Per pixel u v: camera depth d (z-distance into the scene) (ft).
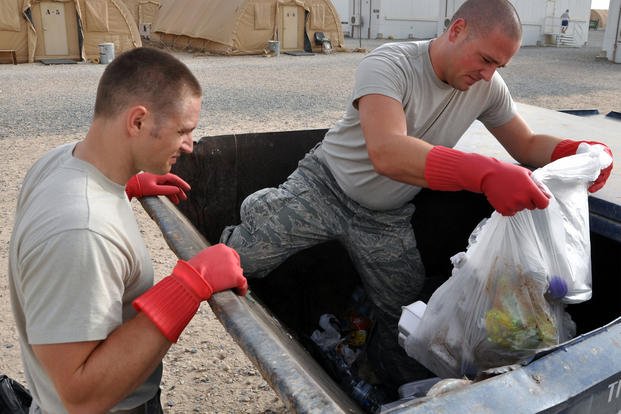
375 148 5.78
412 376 7.32
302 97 36.86
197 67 51.21
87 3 52.39
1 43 50.80
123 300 4.45
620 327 4.03
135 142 4.17
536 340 4.69
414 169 5.36
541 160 6.99
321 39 65.67
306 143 8.96
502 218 4.81
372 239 7.39
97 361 3.80
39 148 23.67
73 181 4.03
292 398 3.07
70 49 53.52
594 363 3.67
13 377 9.58
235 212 8.73
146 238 15.29
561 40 88.63
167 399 9.25
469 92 6.82
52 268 3.71
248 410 9.05
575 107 33.32
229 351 10.61
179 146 4.34
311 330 8.73
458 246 8.45
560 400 3.36
